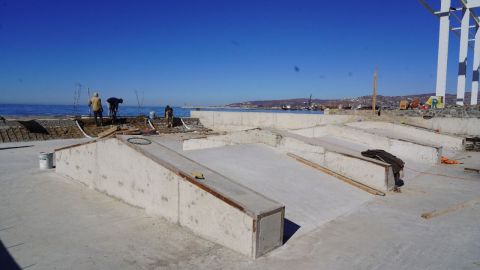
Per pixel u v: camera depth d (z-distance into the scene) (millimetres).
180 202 4754
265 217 3910
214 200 4246
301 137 9734
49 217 5258
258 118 20422
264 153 8984
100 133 17578
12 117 19703
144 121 21062
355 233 4754
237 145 9656
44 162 8859
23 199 6168
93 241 4367
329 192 6637
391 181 7277
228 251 4047
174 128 21078
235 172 7152
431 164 10617
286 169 7762
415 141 11922
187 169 5004
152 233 4605
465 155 12578
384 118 16938
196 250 4090
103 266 3705
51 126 17078
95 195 6414
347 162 7816
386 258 3969
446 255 4082
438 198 6707
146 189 5395
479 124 14594
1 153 11930
